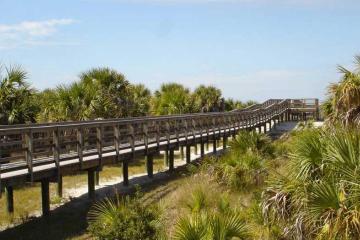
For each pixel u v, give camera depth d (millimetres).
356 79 11609
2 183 13508
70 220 15430
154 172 25734
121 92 28797
